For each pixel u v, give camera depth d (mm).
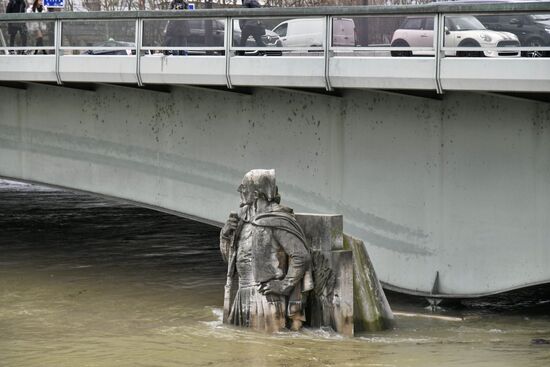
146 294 44938
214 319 39500
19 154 52125
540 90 37000
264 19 42594
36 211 74125
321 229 36375
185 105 47531
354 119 43500
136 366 32594
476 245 41469
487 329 38594
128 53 45969
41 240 60375
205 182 47281
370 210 43406
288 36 42125
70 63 47406
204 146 47188
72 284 47188
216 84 43875
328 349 34438
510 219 40781
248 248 36812
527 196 40406
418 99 42000
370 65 40062
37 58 48344
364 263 38156
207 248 58188
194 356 33656
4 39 49688
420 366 32312
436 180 42000
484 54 38062
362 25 40406
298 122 44719
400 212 42812
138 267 51719
